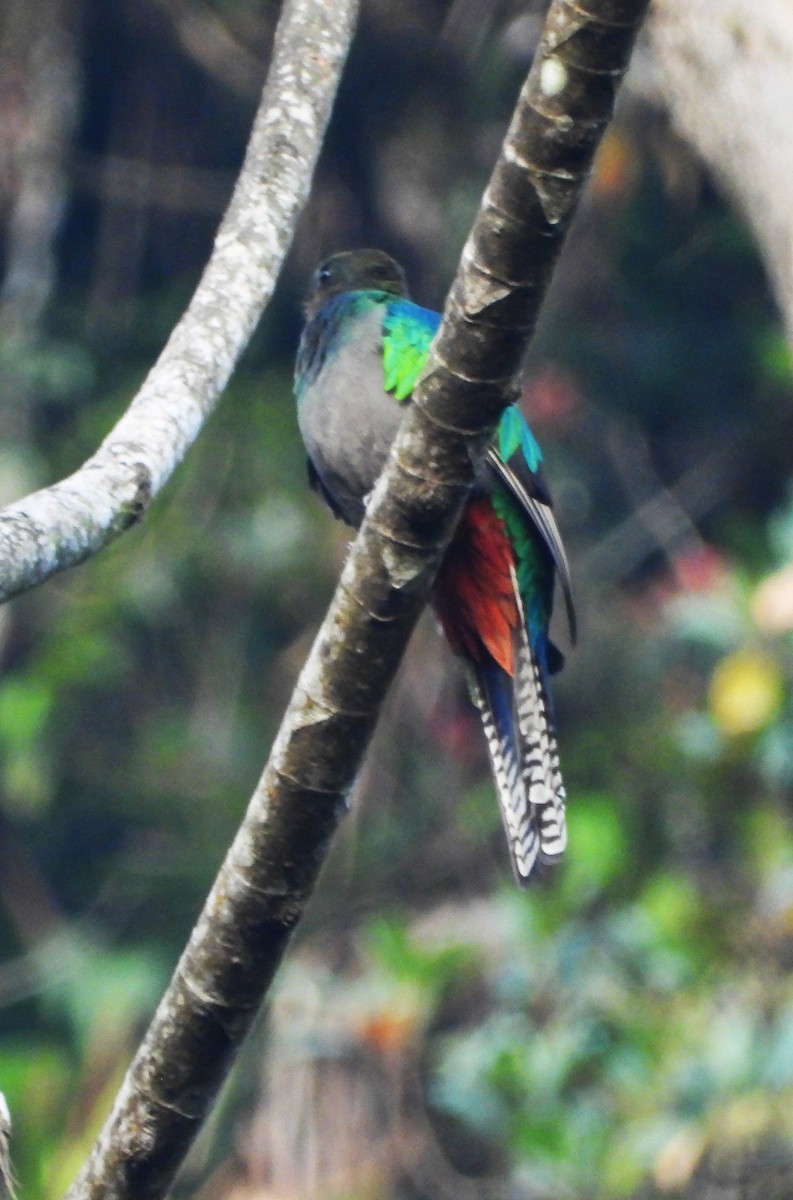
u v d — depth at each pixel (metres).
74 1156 13.24
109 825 16.03
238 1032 5.17
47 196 16.92
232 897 5.09
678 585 15.80
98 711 16.25
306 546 15.99
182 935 15.48
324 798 5.03
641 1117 10.34
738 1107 10.14
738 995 10.87
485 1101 10.79
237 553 15.91
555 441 16.92
